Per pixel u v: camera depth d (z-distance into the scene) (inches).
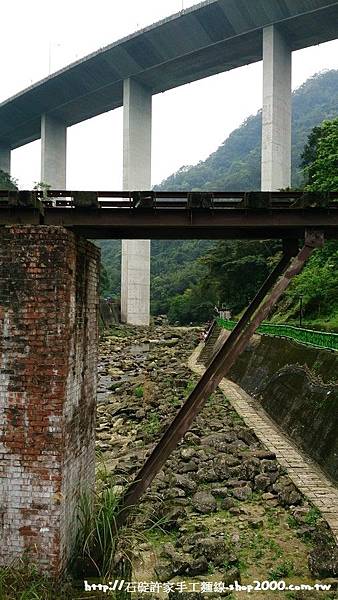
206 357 1509.6
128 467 561.3
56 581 283.9
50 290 297.1
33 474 292.7
